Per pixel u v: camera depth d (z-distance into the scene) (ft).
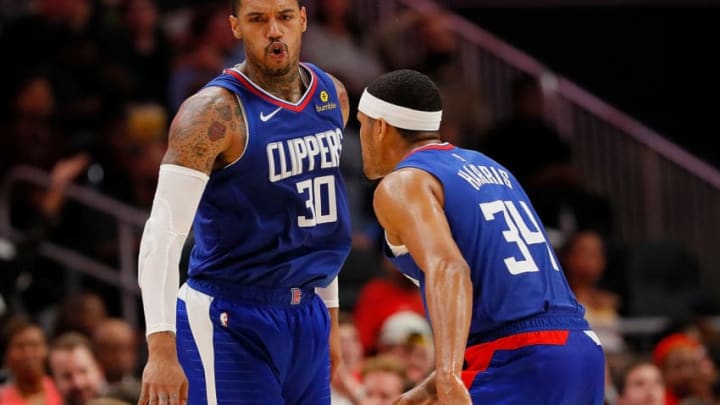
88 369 71.67
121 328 76.43
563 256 97.25
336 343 49.32
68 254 92.79
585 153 121.29
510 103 122.01
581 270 95.96
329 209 46.01
